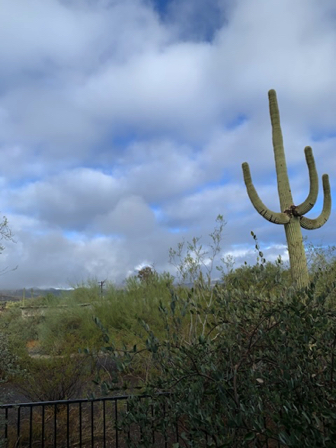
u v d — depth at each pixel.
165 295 9.80
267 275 3.62
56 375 5.93
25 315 10.84
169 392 3.00
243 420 2.33
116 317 9.63
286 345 2.76
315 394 2.53
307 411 2.38
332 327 2.74
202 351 2.96
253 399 2.54
